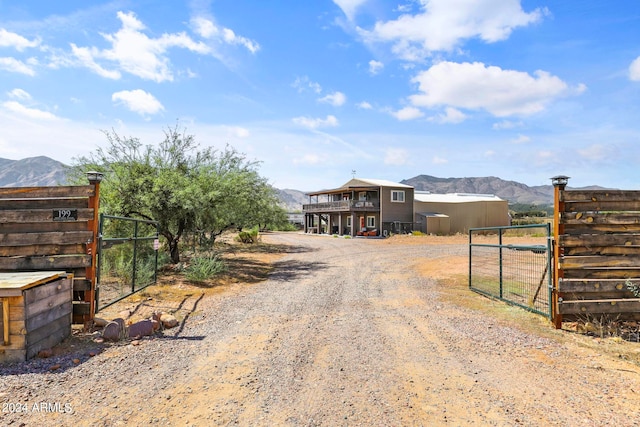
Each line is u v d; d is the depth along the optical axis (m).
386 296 9.04
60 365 4.44
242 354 4.94
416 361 4.67
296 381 4.07
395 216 37.09
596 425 3.10
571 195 6.01
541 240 25.94
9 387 3.84
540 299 8.00
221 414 3.34
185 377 4.17
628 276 6.00
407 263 15.80
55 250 6.02
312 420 3.23
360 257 18.33
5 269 5.89
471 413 3.34
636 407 3.38
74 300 6.11
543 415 3.28
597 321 5.89
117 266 10.79
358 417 3.28
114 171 11.94
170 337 5.70
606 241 5.99
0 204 6.06
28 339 4.60
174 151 13.59
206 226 15.41
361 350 5.10
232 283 10.80
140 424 3.16
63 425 3.13
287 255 19.44
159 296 8.61
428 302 8.26
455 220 40.00
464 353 4.94
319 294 9.30
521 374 4.20
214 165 14.85
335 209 38.81
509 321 6.49
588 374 4.16
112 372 4.29
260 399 3.63
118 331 5.50
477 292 9.29
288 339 5.61
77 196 6.13
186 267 12.70
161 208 11.83
